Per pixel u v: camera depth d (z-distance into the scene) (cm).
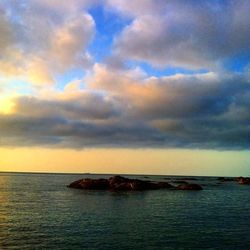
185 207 6475
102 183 11275
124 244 3197
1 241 3222
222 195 9850
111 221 4506
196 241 3391
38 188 11419
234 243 3350
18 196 8206
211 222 4631
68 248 3011
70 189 10900
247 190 12719
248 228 4200
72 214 5125
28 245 3088
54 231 3741
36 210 5534
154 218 4900
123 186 10944
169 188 11844
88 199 7569
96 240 3334
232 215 5459
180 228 4088
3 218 4622
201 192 10875
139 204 6731
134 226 4156
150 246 3142
